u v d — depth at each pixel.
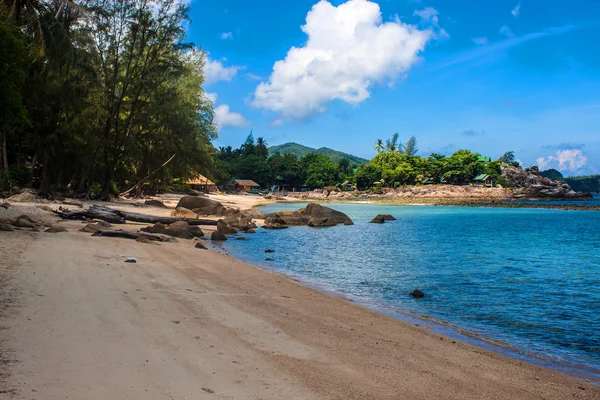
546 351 7.66
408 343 7.27
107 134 39.94
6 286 7.58
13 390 3.86
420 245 24.58
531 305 11.22
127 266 11.27
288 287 11.64
